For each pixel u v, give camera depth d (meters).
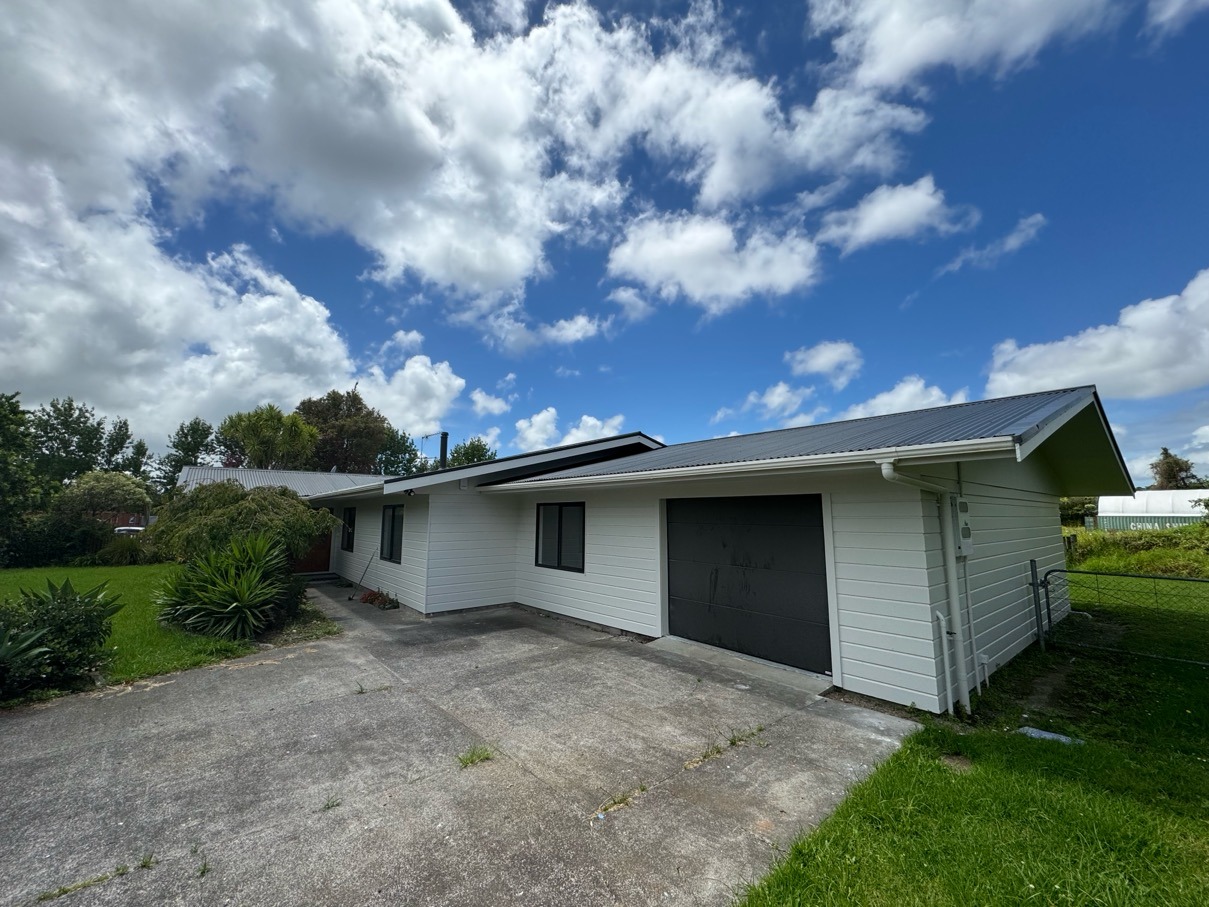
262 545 7.92
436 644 6.77
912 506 4.50
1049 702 4.69
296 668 5.71
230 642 6.54
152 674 5.43
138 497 21.53
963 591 4.97
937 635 4.37
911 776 3.08
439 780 3.21
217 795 3.03
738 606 6.00
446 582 8.84
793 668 5.41
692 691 4.84
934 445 3.67
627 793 3.04
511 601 9.59
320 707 4.51
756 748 3.64
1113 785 2.97
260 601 7.15
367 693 4.88
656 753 3.57
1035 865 2.22
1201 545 13.56
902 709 4.42
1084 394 5.55
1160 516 21.72
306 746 3.71
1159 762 3.31
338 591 11.55
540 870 2.34
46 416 36.25
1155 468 33.00
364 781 3.20
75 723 4.16
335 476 20.11
